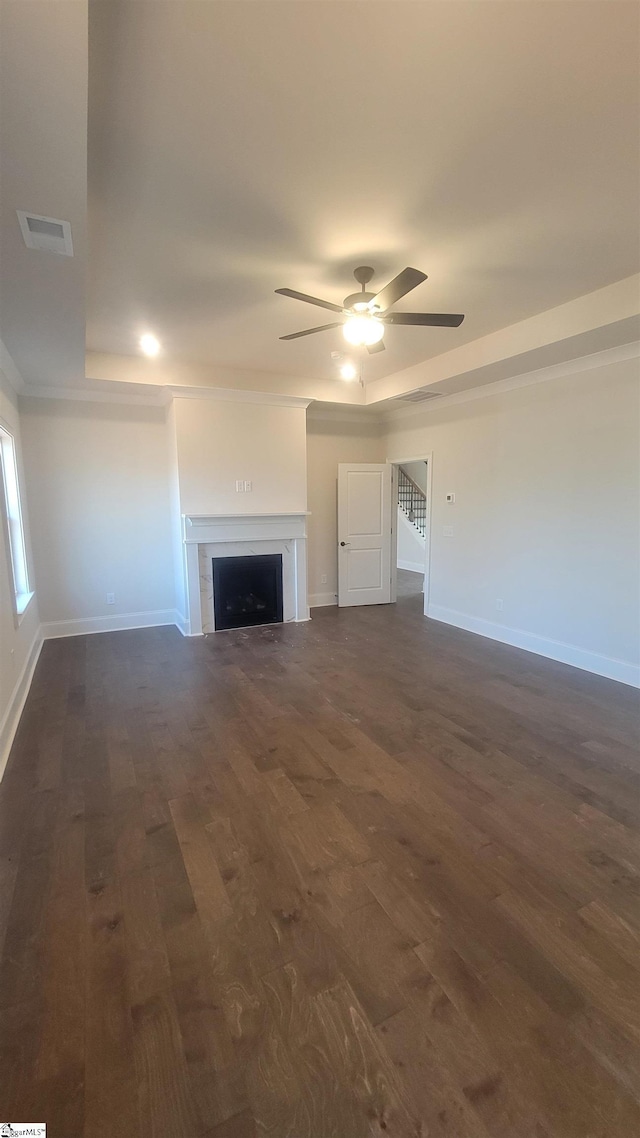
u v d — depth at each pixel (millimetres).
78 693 3912
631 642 4031
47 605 5367
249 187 2180
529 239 2658
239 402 5512
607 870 2070
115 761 2928
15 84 1308
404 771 2812
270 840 2262
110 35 1442
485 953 1693
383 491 6949
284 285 3156
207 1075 1339
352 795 2594
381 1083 1316
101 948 1723
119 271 2951
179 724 3395
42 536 5262
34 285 2516
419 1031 1443
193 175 2090
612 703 3705
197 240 2607
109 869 2092
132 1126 1231
